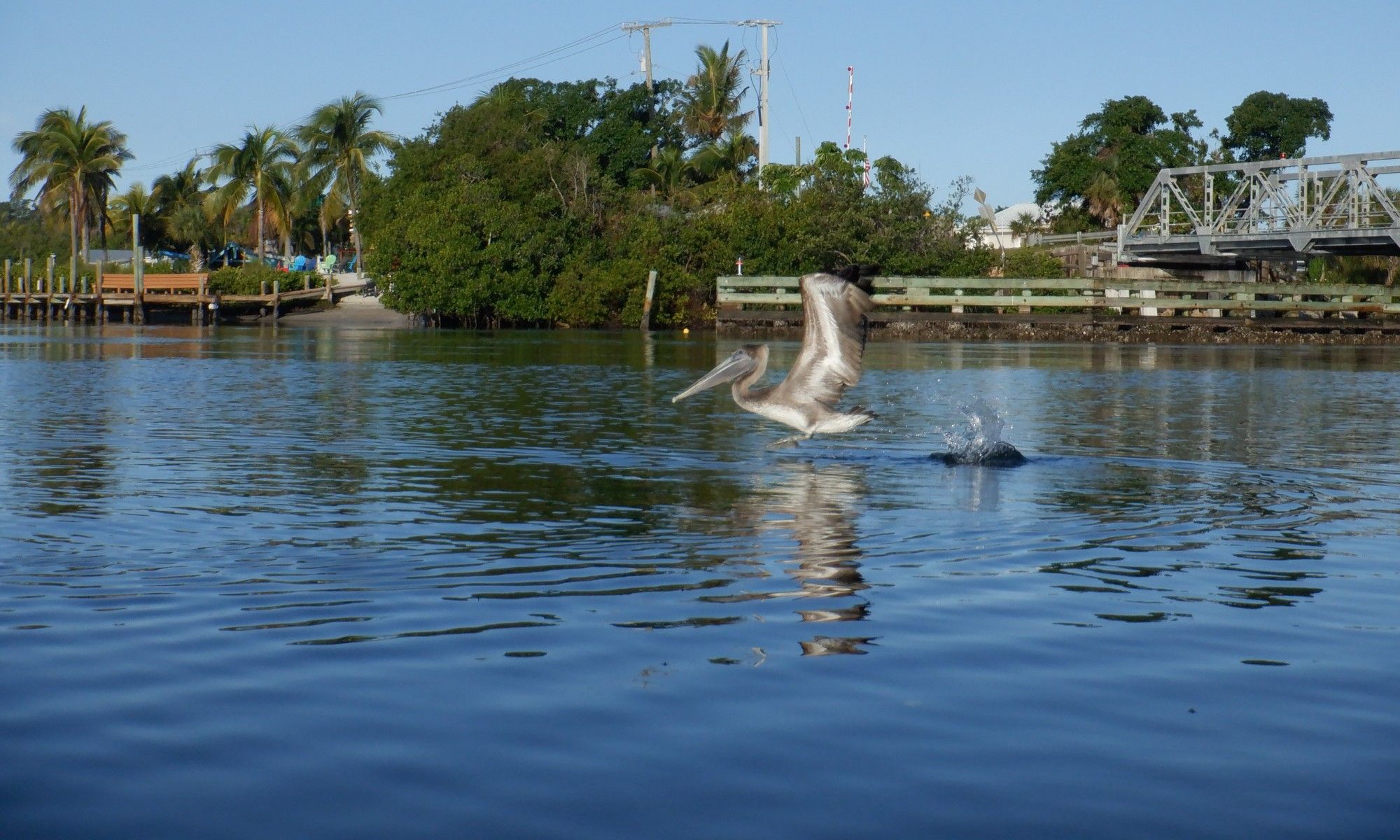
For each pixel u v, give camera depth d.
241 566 7.23
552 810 3.92
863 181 57.94
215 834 3.75
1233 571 7.33
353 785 4.09
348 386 21.19
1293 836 3.78
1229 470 11.80
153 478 10.66
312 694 4.94
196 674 5.18
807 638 5.81
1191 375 27.47
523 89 72.12
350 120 70.94
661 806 3.95
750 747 4.43
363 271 70.50
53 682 5.06
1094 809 3.95
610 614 6.21
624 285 54.22
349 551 7.70
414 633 5.83
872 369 28.39
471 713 4.75
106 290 62.56
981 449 12.70
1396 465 12.22
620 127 70.50
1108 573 7.26
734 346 37.19
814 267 55.38
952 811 3.93
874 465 11.76
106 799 3.98
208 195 78.31
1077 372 27.97
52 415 15.88
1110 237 64.50
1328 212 61.84
